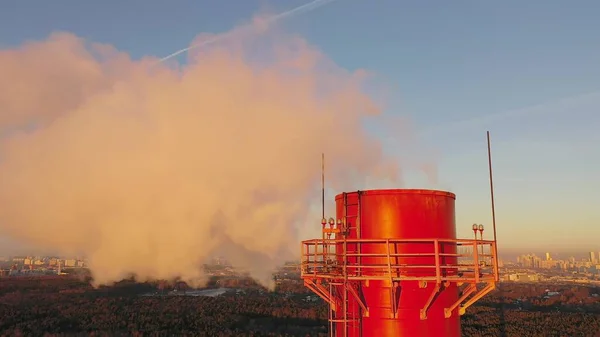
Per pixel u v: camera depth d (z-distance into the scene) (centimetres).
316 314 11250
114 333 9044
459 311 1515
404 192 1514
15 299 12725
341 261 1589
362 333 1464
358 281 1497
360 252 1513
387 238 1456
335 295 1609
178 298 14550
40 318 10238
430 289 1448
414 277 1408
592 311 12800
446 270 1470
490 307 12962
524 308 13288
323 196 1723
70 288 15788
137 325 9775
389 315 1437
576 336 9206
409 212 1498
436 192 1535
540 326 10081
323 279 1620
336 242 1533
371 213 1530
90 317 10606
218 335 8944
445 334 1454
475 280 1401
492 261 1445
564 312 12375
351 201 1591
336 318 1588
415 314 1430
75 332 9088
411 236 1483
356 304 1503
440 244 1478
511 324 10225
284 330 9531
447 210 1552
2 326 9206
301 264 1656
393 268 1451
